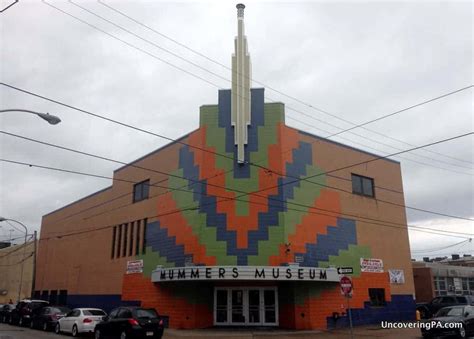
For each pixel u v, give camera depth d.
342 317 26.52
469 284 48.09
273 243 24.88
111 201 36.66
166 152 30.47
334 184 29.42
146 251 30.25
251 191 25.78
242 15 28.45
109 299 33.69
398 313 30.77
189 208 26.91
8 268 62.97
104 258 35.81
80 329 23.66
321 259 26.80
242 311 25.52
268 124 26.92
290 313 25.02
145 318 19.67
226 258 24.80
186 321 25.25
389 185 33.88
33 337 23.00
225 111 27.30
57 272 44.34
